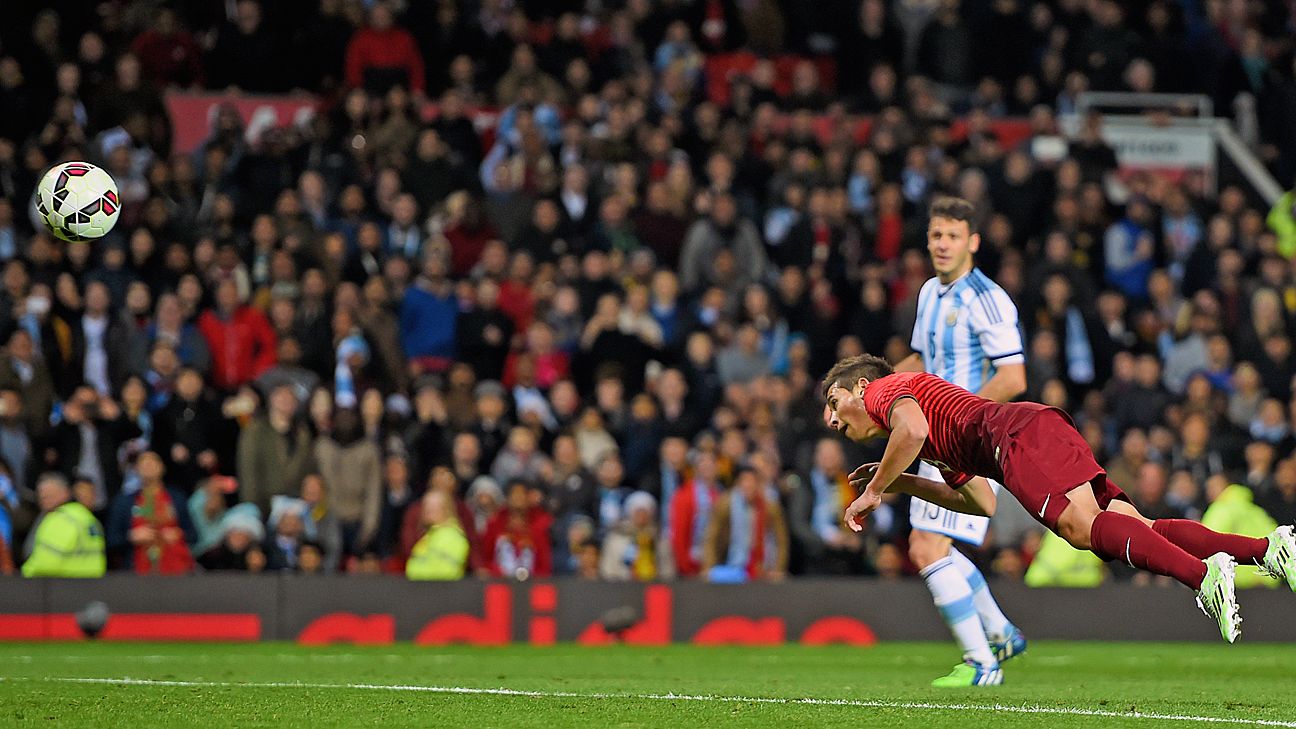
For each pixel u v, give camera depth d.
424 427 52.50
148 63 63.94
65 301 52.91
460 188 62.03
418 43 67.75
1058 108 75.19
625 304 59.00
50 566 45.78
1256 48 78.06
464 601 46.88
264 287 56.69
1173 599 49.91
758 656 41.38
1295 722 21.91
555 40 68.69
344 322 54.28
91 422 49.53
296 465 49.59
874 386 24.86
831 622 48.22
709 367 56.88
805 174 64.69
